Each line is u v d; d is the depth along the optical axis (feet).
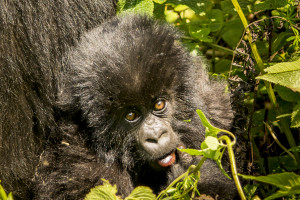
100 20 35.06
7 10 30.83
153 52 30.37
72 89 31.83
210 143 24.82
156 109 30.91
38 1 31.89
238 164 33.91
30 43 31.71
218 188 31.07
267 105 35.55
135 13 34.73
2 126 31.53
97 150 32.53
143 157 31.63
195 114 33.32
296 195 30.32
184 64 32.60
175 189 26.91
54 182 32.09
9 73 31.01
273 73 27.12
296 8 33.24
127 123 31.07
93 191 25.11
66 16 32.99
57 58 32.96
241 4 38.19
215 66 41.47
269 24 32.71
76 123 33.53
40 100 32.65
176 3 37.47
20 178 33.17
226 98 35.81
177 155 32.07
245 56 32.58
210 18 39.55
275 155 36.45
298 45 32.99
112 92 29.99
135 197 25.31
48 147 33.78
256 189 33.65
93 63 30.86
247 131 34.30
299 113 29.48
